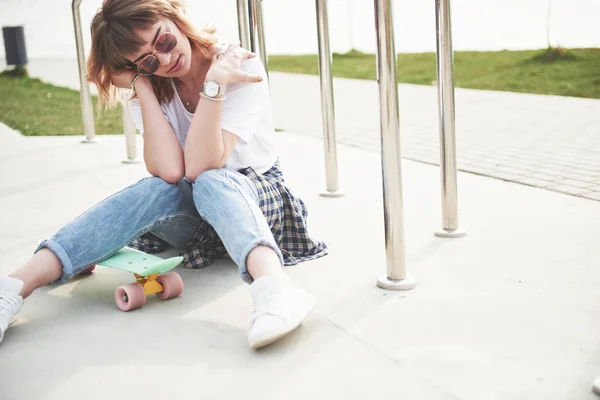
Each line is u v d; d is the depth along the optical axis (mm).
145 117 2295
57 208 3271
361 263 2357
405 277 2121
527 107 6738
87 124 5129
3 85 10797
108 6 2191
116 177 3902
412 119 6316
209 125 2158
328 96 3273
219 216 2008
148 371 1657
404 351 1680
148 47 2170
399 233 2082
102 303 2119
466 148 4703
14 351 1803
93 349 1792
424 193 3355
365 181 3666
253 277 1883
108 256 2141
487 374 1545
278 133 5570
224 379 1598
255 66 2324
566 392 1453
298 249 2438
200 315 1988
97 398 1542
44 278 2033
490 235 2623
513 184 3504
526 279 2135
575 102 6906
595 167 3852
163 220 2221
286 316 1723
